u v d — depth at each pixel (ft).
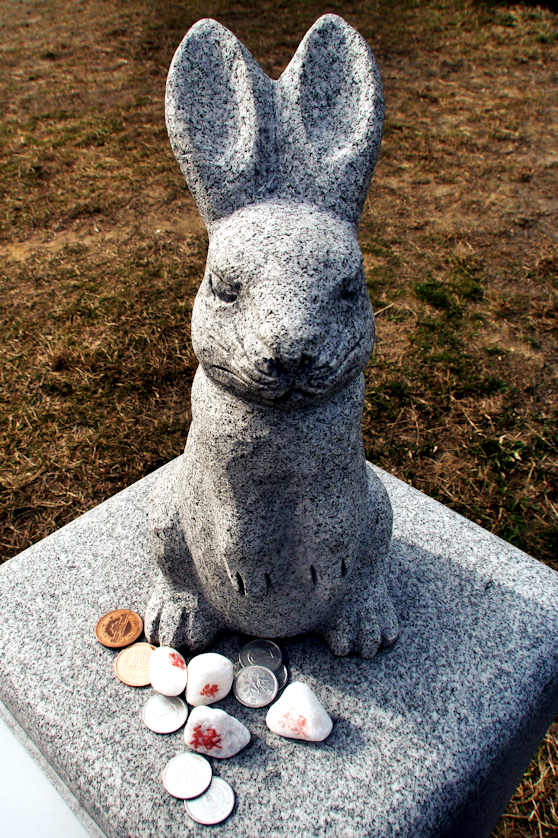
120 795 1.04
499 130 3.86
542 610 1.25
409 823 1.01
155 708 1.13
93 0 5.86
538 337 2.45
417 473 1.98
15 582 1.32
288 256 0.85
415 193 3.32
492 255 2.88
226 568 1.05
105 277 2.79
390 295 2.65
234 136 0.93
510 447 2.04
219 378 0.92
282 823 1.00
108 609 1.27
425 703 1.13
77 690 1.16
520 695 1.14
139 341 2.45
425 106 4.11
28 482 1.97
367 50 0.93
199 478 1.02
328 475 0.96
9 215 3.21
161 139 3.83
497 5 5.46
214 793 1.03
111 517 1.45
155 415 2.18
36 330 2.52
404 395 2.22
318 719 1.08
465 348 2.40
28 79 4.58
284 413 0.92
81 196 3.34
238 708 1.13
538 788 1.40
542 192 3.32
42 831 1.13
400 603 1.26
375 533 1.14
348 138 0.93
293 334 0.83
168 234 3.06
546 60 4.66
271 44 4.73
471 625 1.23
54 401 2.23
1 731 1.23
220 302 0.90
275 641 1.21
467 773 1.06
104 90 4.40
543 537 1.81
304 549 1.02
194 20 5.31
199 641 1.18
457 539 1.38
